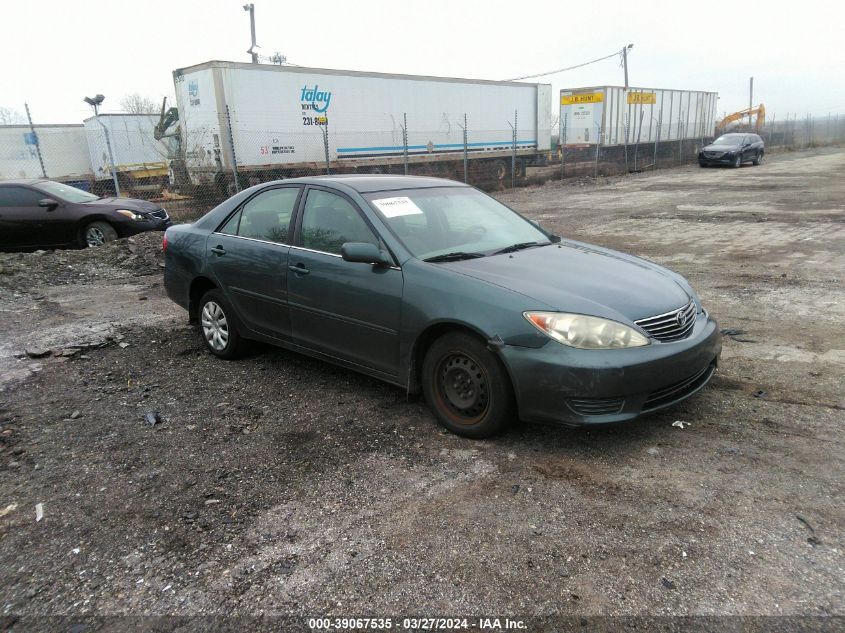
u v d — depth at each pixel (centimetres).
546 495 314
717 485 317
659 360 339
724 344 535
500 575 257
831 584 245
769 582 248
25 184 1133
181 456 366
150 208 1209
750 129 4997
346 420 409
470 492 320
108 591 255
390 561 268
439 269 380
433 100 2264
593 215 1510
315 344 452
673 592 245
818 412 394
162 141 2238
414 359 392
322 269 432
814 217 1297
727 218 1342
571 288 365
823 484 314
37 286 852
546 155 2869
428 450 365
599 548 272
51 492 330
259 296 484
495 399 354
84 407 440
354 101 1995
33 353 546
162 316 685
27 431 403
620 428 383
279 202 484
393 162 2147
